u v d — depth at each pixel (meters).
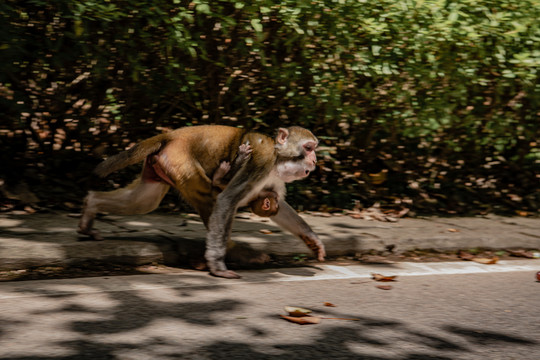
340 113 8.27
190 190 5.63
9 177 8.00
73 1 6.86
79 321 4.31
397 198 8.92
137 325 4.29
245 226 7.19
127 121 8.17
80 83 7.86
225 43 7.89
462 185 9.59
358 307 4.92
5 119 7.80
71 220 6.92
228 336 4.16
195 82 8.06
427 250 7.06
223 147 5.66
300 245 6.53
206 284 5.35
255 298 5.02
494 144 9.31
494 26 8.15
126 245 5.89
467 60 8.44
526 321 4.75
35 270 5.57
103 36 7.43
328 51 8.02
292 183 8.68
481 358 3.99
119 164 5.68
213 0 7.55
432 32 8.02
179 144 5.64
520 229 7.86
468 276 6.07
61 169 8.38
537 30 8.52
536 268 6.55
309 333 4.29
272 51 8.16
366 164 9.21
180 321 4.40
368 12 7.93
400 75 8.26
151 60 7.84
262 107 8.60
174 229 6.75
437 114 8.53
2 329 4.11
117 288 5.11
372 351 4.02
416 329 4.47
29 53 7.33
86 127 7.95
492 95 9.01
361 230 7.23
